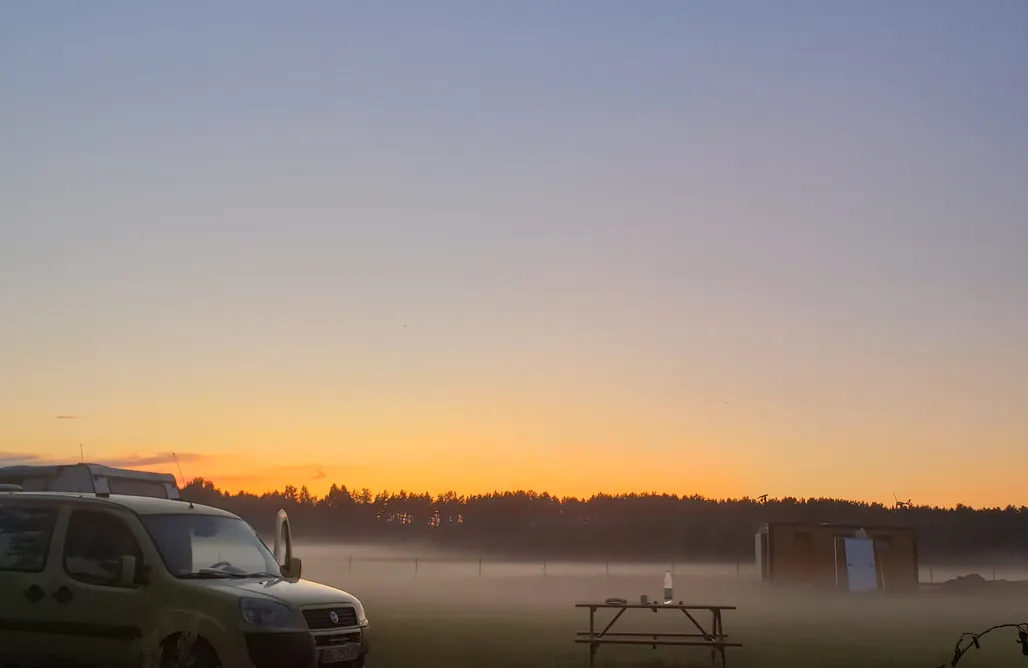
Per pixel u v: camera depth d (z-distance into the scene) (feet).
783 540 167.53
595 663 60.95
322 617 38.60
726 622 105.40
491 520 534.37
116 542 39.01
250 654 35.91
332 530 547.08
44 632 38.17
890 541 167.22
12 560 39.45
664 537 472.85
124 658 37.22
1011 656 71.77
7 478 63.82
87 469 63.93
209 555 40.34
